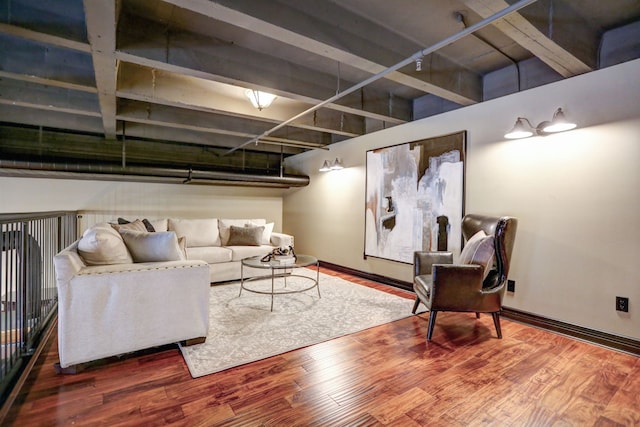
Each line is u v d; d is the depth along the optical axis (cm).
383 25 243
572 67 255
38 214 231
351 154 510
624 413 171
